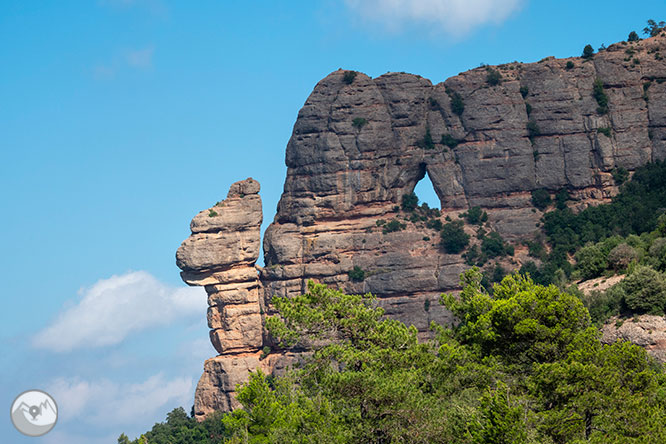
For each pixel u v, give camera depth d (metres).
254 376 92.50
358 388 75.44
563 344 77.06
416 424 74.88
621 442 68.00
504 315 79.25
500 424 64.81
